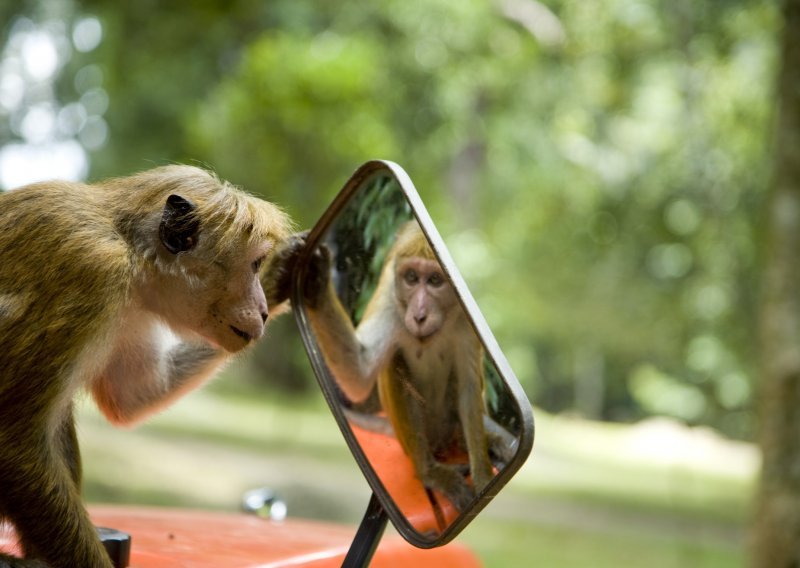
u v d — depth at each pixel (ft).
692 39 60.18
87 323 9.70
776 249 31.71
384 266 8.87
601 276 95.81
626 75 71.10
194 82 70.08
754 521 31.01
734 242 59.41
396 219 8.78
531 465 84.43
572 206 90.48
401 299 8.46
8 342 9.41
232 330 11.18
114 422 12.22
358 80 54.85
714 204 59.77
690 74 60.39
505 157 91.97
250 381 95.66
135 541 10.23
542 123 82.79
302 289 10.11
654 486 78.02
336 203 9.80
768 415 31.07
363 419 9.02
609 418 152.76
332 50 57.52
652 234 72.84
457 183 94.48
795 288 31.24
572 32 72.38
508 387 7.30
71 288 9.66
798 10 32.17
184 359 12.20
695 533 57.77
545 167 89.92
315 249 10.05
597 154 80.64
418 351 8.23
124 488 44.45
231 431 68.74
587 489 72.33
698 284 71.36
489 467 7.50
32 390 9.40
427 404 8.18
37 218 9.86
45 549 9.34
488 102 82.48
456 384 7.91
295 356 90.63
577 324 107.24
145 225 10.80
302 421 80.64
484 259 94.48
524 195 98.32
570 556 46.37
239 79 56.75
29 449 9.34
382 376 8.71
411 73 72.18
